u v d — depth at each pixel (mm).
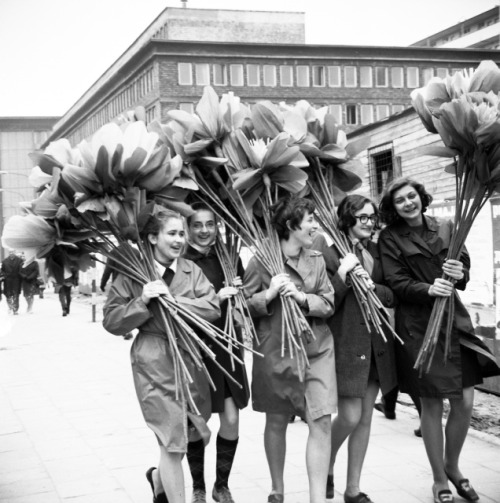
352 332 4527
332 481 4754
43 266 4332
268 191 4547
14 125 102125
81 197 3980
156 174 4082
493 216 6836
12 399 8695
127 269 4102
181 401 4055
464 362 4613
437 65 58938
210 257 4785
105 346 13523
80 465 5836
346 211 4633
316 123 4789
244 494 4996
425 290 4473
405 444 6051
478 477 5074
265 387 4426
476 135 4184
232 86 53594
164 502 4500
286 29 58719
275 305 4441
